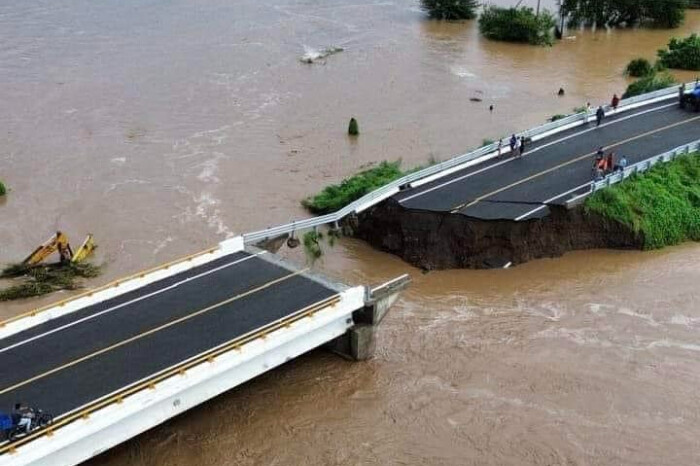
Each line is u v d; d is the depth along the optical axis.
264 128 64.75
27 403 27.78
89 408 27.52
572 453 30.73
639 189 48.31
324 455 30.41
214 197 52.22
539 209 44.16
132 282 35.81
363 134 64.00
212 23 97.38
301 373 35.19
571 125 57.19
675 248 47.28
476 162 50.44
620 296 41.81
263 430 31.64
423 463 30.08
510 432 31.78
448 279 43.03
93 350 31.05
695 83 65.25
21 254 45.00
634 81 78.69
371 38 94.31
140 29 93.25
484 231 43.62
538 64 86.31
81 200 51.41
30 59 80.25
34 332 32.31
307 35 94.00
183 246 45.88
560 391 34.22
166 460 29.92
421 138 63.44
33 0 104.25
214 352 30.61
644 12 104.19
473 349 36.97
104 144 60.47
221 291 35.53
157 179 54.75
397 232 44.91
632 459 30.50
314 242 44.25
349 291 34.62
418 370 35.50
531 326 38.91
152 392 28.50
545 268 44.38
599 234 46.25
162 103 69.69
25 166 56.31
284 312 33.81
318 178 55.66
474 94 74.81
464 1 104.50
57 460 26.83
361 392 34.00
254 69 80.00
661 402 33.66
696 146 53.00
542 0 115.38
